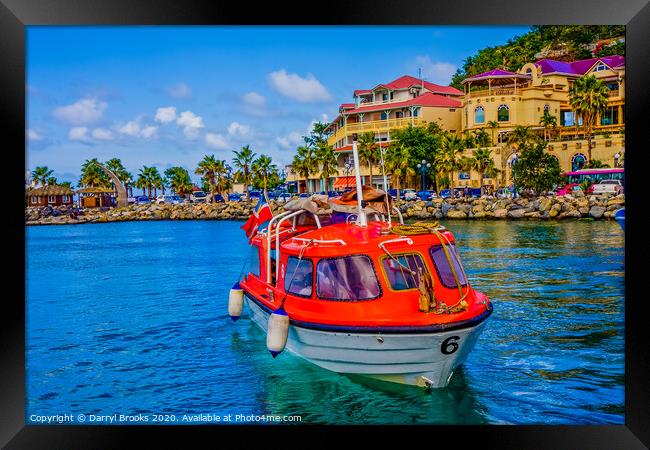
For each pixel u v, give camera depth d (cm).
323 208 1204
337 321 900
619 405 924
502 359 1148
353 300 921
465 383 1023
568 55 7731
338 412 923
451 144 5981
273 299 1120
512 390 989
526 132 5525
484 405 930
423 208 5338
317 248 980
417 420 888
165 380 1111
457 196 6009
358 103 7619
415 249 951
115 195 10075
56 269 2898
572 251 2725
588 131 5344
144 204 8738
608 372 1070
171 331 1498
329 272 953
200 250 3750
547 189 5159
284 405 955
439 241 980
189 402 995
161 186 11175
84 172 10581
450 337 851
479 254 2708
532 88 6075
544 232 3700
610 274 2095
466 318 861
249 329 1489
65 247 4247
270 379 1069
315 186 7662
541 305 1617
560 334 1321
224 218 7581
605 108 5375
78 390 1073
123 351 1325
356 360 937
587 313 1516
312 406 947
